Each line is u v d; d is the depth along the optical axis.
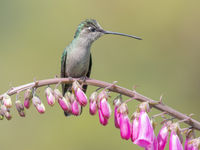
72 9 15.77
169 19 15.48
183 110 13.73
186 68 14.69
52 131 12.52
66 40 15.36
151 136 5.11
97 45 14.82
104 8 15.84
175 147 5.09
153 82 14.28
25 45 15.14
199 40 15.12
